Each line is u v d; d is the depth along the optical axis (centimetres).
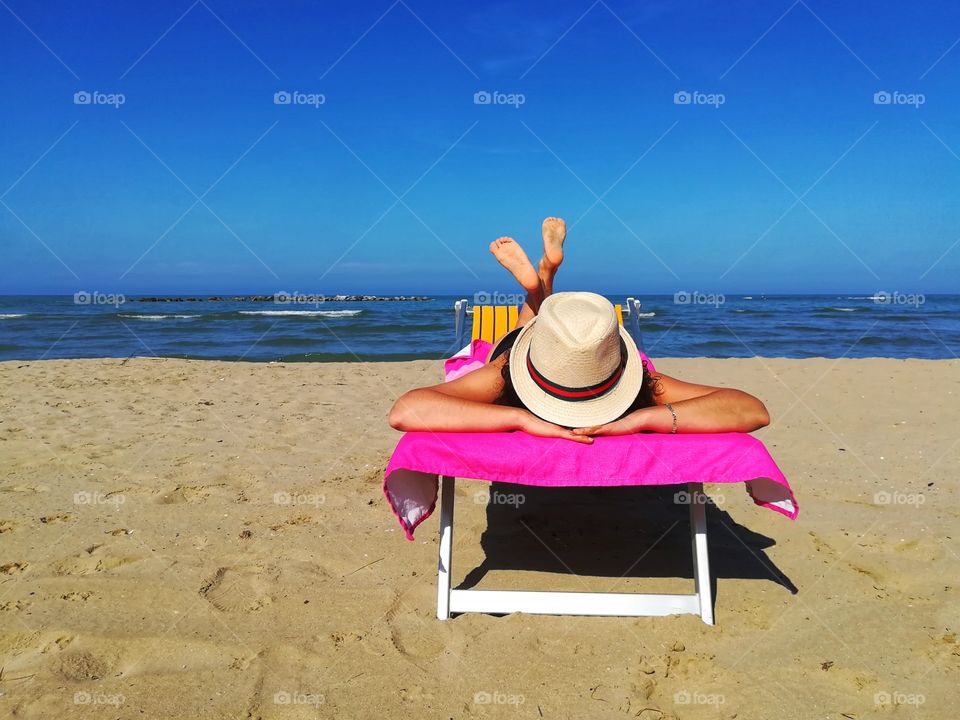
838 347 1438
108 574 287
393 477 247
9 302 4672
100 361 994
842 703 202
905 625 245
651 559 308
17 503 369
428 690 208
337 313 2605
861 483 409
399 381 809
